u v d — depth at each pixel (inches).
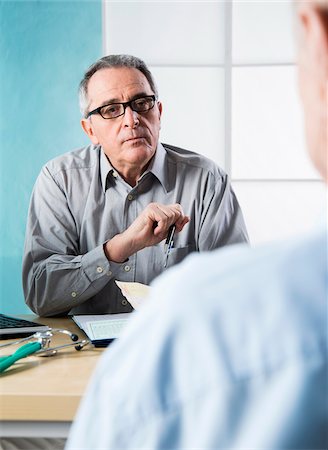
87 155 85.0
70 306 74.4
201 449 11.8
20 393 39.7
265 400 11.6
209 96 143.0
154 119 79.7
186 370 12.2
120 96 77.5
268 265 12.8
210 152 143.6
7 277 148.6
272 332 11.9
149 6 142.8
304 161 142.9
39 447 46.3
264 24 141.7
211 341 12.1
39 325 59.3
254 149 143.5
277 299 12.2
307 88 14.1
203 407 12.0
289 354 11.7
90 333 54.5
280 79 142.3
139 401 12.5
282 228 143.9
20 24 146.7
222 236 82.5
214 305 12.5
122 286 63.2
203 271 13.3
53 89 147.3
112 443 12.8
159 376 12.5
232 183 144.0
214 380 11.9
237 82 142.9
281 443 11.5
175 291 13.1
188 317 12.5
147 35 143.3
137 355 13.0
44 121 147.7
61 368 46.2
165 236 72.0
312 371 11.5
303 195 143.4
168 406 12.3
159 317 12.9
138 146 78.4
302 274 12.5
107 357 13.8
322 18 12.8
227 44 142.3
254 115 143.1
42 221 81.7
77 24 145.7
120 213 82.0
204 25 142.4
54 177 83.1
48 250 79.3
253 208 144.2
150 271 79.1
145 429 12.5
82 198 82.3
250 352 11.9
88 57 146.0
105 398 13.4
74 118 147.5
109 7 143.9
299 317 11.9
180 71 143.1
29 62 147.1
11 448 46.0
